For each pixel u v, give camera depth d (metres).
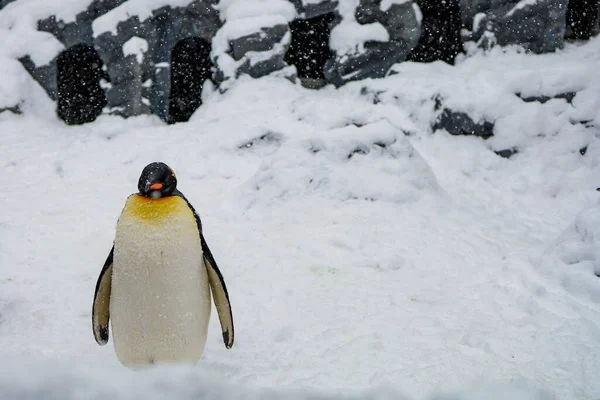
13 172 10.05
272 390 1.24
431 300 6.04
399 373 4.47
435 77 11.64
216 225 8.02
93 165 10.27
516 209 9.02
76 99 12.91
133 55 12.28
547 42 12.30
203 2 12.58
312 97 11.93
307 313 5.72
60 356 4.82
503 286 6.34
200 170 9.82
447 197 8.90
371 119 9.80
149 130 11.63
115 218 8.32
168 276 3.67
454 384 4.26
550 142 10.21
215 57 12.57
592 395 4.27
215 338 5.22
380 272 6.72
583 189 9.38
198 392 1.16
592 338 5.28
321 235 7.55
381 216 8.05
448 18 12.88
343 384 4.31
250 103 11.88
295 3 12.67
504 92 10.60
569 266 6.60
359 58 12.48
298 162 8.77
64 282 6.45
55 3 12.75
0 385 1.05
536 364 4.77
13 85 12.24
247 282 6.42
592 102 10.30
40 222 8.17
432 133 10.91
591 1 13.01
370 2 12.48
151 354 3.85
